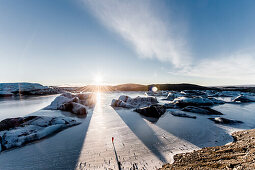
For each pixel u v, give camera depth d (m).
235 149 5.23
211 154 5.21
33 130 8.00
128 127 9.62
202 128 9.38
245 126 9.79
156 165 5.05
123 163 5.18
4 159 5.48
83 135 8.05
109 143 6.92
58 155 5.75
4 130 7.67
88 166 5.00
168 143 6.91
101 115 13.56
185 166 4.55
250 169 3.36
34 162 5.23
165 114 14.05
